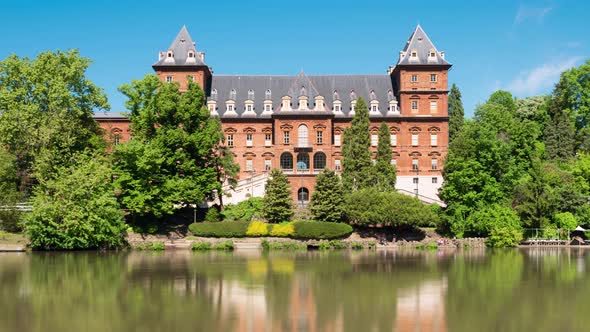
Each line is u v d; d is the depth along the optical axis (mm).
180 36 99875
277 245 65875
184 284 36375
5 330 24453
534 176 74000
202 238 68438
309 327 25203
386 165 86375
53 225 55906
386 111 99750
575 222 70938
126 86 71875
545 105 104375
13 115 65625
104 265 46125
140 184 67062
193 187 69875
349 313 27984
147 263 47969
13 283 36469
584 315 27844
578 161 83875
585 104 100188
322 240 68000
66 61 73375
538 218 71000
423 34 100188
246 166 99125
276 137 94375
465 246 68812
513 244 68500
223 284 36375
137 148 66125
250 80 104188
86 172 58125
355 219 71250
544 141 97438
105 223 57781
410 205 70250
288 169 93625
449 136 111000
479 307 29594
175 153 70125
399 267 46000
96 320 26250
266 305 29797
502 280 38750
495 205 69812
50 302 30391
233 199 84938
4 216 60000
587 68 100312
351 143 85250
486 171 71500
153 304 29953
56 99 69125
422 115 97750
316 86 104062
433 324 25922
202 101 74125
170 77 97062
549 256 56188
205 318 26766
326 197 72438
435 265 47406
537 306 29938
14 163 67125
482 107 101562
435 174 97500
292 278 39219
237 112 100188
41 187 57750
